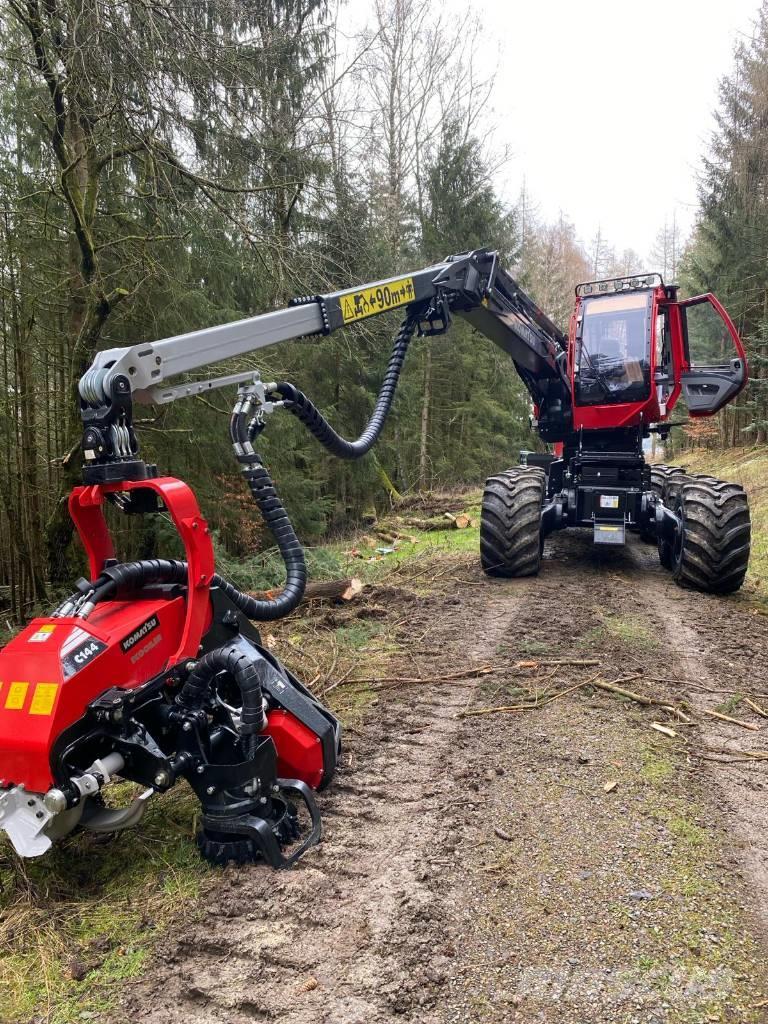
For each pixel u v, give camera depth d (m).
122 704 2.43
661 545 7.89
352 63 10.59
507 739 3.77
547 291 34.78
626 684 4.49
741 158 20.61
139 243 7.67
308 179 8.80
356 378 15.23
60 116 6.83
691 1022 1.98
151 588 2.95
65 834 2.46
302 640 5.60
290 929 2.34
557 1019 1.99
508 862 2.71
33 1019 2.02
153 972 2.19
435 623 5.96
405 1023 1.97
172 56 6.45
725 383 7.08
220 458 10.12
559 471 8.64
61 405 9.12
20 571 8.98
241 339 3.69
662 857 2.73
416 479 20.23
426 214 19.92
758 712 4.07
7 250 7.76
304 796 2.88
